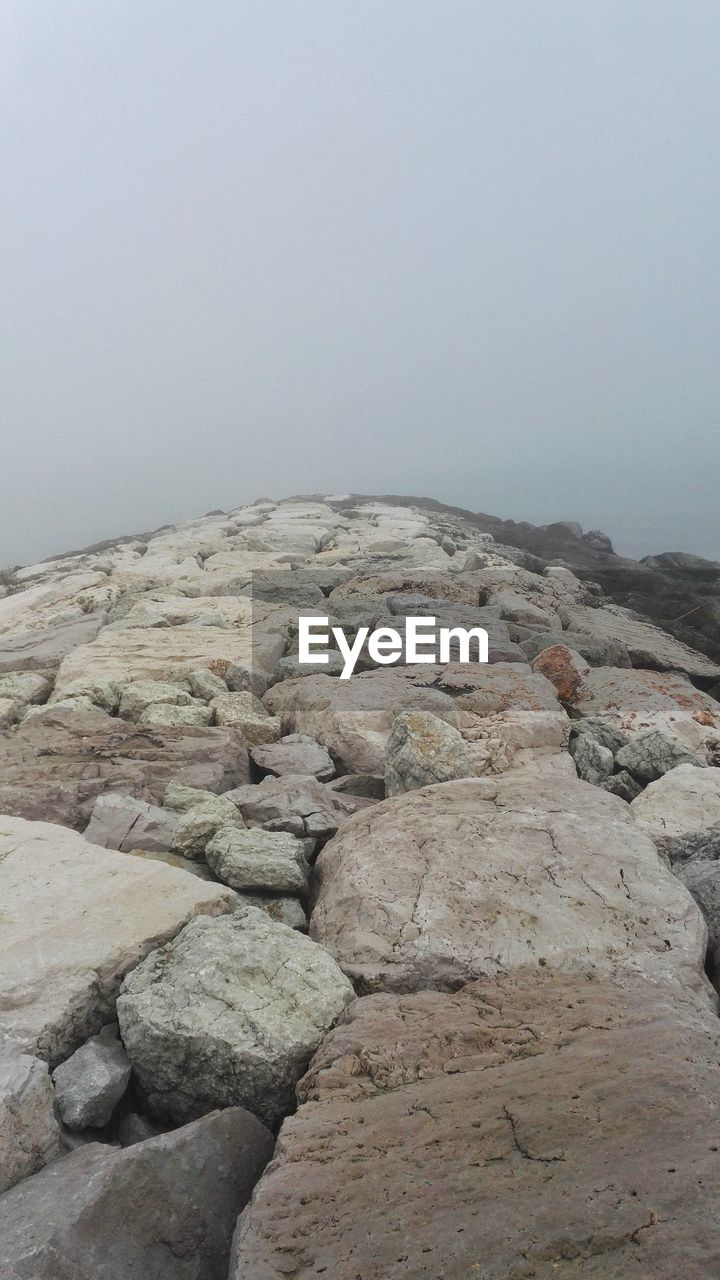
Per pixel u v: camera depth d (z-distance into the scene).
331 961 4.04
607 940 4.23
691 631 16.83
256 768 7.45
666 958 4.13
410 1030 3.53
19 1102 3.14
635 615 17.11
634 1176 2.59
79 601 14.91
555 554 29.47
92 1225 2.71
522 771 7.06
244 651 10.54
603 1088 3.02
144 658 10.25
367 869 4.77
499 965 4.07
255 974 3.85
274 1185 2.81
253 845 5.15
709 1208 2.44
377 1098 3.18
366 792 7.02
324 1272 2.47
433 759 6.47
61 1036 3.70
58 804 6.14
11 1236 2.67
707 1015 3.72
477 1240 2.48
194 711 8.14
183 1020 3.57
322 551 21.30
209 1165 3.02
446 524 28.58
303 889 5.06
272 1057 3.48
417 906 4.44
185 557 19.33
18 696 9.45
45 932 4.22
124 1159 2.90
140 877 4.76
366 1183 2.77
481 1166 2.76
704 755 8.32
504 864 4.74
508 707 8.27
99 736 7.29
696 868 5.11
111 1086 3.45
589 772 7.40
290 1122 3.10
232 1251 2.71
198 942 4.02
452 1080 3.21
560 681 9.80
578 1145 2.77
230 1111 3.22
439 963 4.09
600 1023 3.48
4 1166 3.04
